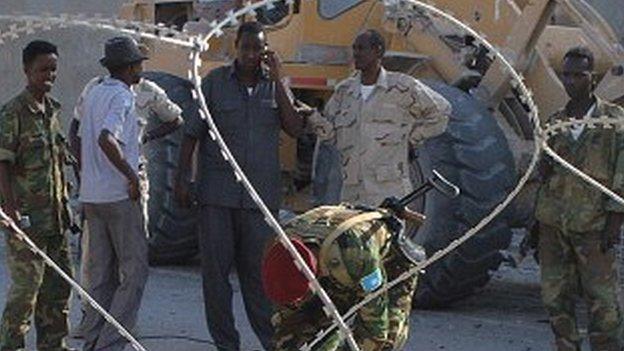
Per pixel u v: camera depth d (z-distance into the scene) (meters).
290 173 9.46
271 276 4.36
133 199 6.43
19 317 6.34
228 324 6.80
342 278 4.50
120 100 6.41
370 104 6.54
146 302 8.60
